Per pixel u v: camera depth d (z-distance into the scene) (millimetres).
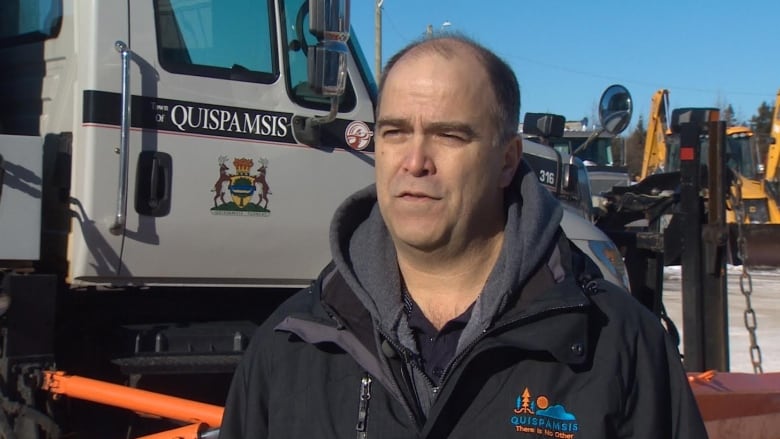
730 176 5258
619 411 1719
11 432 3201
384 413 1787
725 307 5195
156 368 3459
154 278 3697
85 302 3850
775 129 17703
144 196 3609
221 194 3756
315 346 1902
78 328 3832
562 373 1733
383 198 1910
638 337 1799
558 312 1751
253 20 3887
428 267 1929
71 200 3561
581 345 1722
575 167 5672
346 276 1903
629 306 1847
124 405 3107
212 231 3748
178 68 3695
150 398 3082
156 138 3631
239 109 3809
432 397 1818
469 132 1825
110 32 3564
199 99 3723
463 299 1934
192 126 3705
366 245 1978
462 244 1888
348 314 1871
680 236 5340
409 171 1840
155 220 3631
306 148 3957
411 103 1830
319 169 3988
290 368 1912
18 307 3322
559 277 1828
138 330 3639
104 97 3541
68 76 3740
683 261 5277
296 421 1852
